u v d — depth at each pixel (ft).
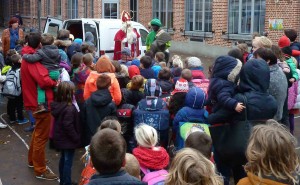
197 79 25.64
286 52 24.30
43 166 22.29
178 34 77.77
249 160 10.50
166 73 25.29
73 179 22.12
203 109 20.63
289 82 23.56
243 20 65.00
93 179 10.14
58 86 19.86
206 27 72.49
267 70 16.46
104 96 20.52
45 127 21.75
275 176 10.12
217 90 16.81
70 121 19.69
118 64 26.20
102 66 22.52
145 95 22.20
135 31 41.88
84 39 43.37
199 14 73.67
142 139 16.08
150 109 21.36
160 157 16.03
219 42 69.31
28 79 21.18
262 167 10.25
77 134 19.98
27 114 35.22
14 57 30.50
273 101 16.33
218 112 16.56
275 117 18.83
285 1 58.39
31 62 20.94
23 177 22.48
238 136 15.96
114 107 20.86
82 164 24.47
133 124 21.84
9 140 28.68
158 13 82.38
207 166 10.04
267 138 10.30
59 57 21.94
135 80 23.44
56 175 22.89
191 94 20.44
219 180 10.16
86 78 25.12
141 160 15.84
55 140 19.95
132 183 10.08
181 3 76.54
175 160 10.25
